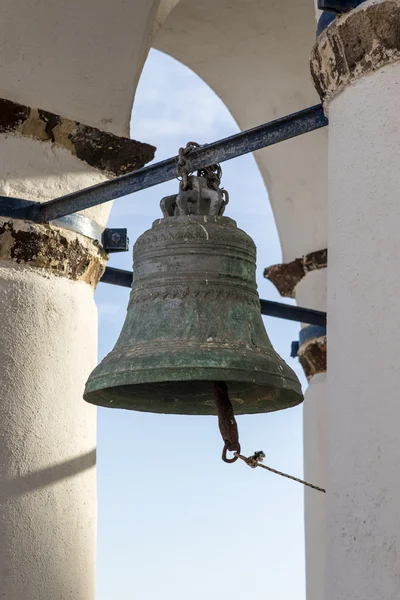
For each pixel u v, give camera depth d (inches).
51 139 253.4
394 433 160.7
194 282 197.2
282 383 193.0
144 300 198.5
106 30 257.0
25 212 246.7
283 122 200.5
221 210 204.2
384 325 165.2
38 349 245.8
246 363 189.8
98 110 258.8
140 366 189.0
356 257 170.4
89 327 256.8
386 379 163.3
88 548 247.8
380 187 169.9
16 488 238.5
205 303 196.1
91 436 253.1
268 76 352.8
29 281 247.8
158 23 298.2
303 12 333.1
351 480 164.2
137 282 201.3
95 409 256.7
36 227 246.8
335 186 176.7
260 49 347.3
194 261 198.4
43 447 243.1
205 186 203.5
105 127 259.6
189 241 198.8
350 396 166.9
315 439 354.9
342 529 164.1
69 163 255.8
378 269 167.5
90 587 246.5
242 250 201.8
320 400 355.6
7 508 236.7
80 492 247.6
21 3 249.0
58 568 240.7
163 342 192.1
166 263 198.7
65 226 252.1
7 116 249.0
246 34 343.9
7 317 243.9
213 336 192.9
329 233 176.9
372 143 172.6
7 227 245.4
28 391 243.0
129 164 261.6
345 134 177.0
